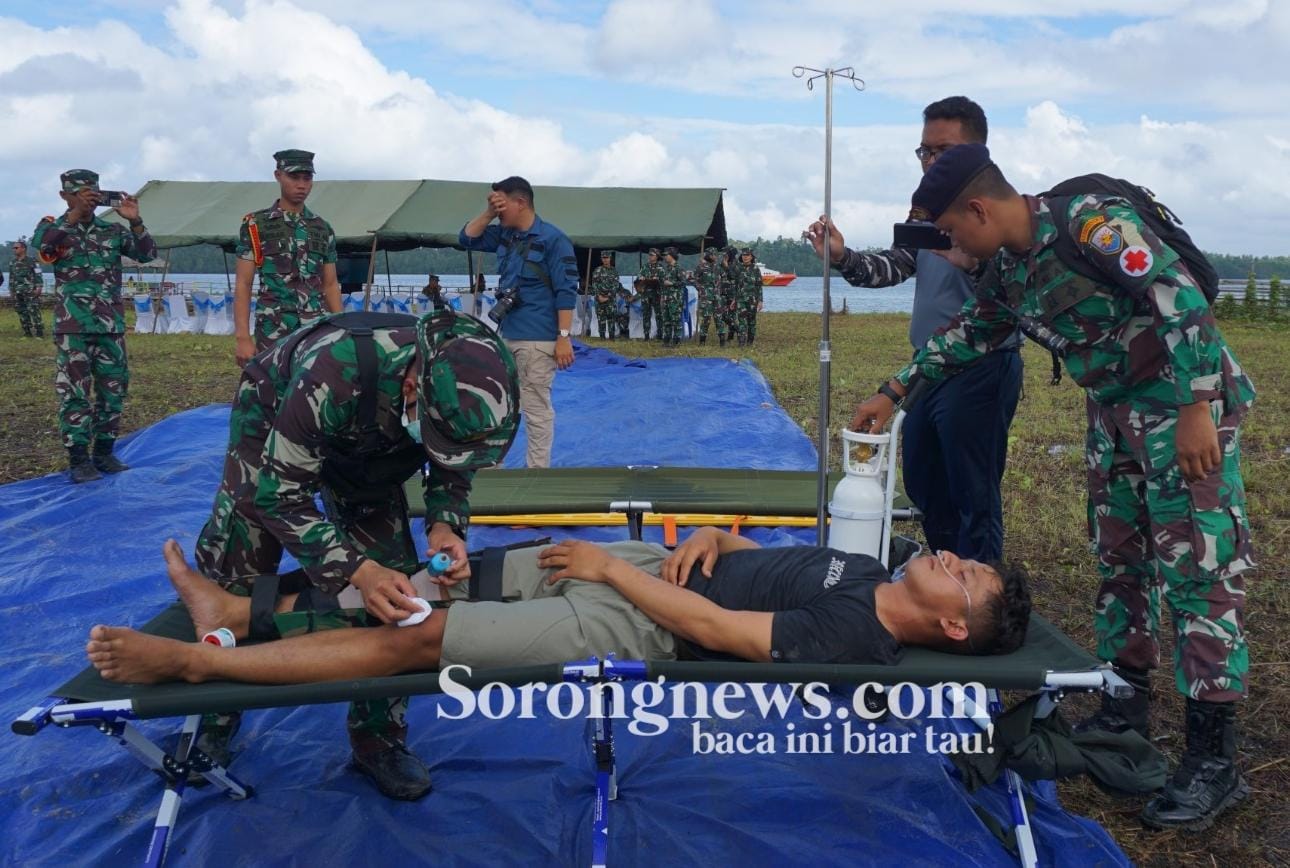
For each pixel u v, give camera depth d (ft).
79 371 20.39
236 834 8.37
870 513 10.22
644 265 71.15
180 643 7.74
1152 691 11.59
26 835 8.52
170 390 38.14
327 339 7.47
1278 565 16.01
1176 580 8.88
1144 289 8.04
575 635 8.41
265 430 8.61
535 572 9.33
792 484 15.96
